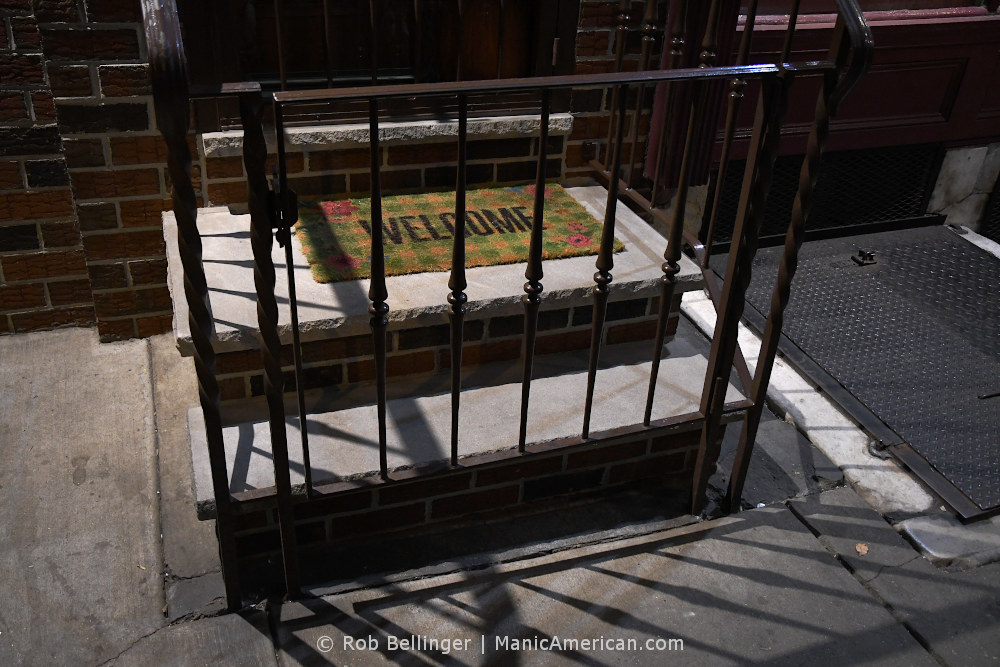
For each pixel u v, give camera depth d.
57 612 2.05
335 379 2.44
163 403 2.76
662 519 2.45
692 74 1.82
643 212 3.51
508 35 2.97
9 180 2.82
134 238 2.86
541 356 2.68
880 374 3.15
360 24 2.81
